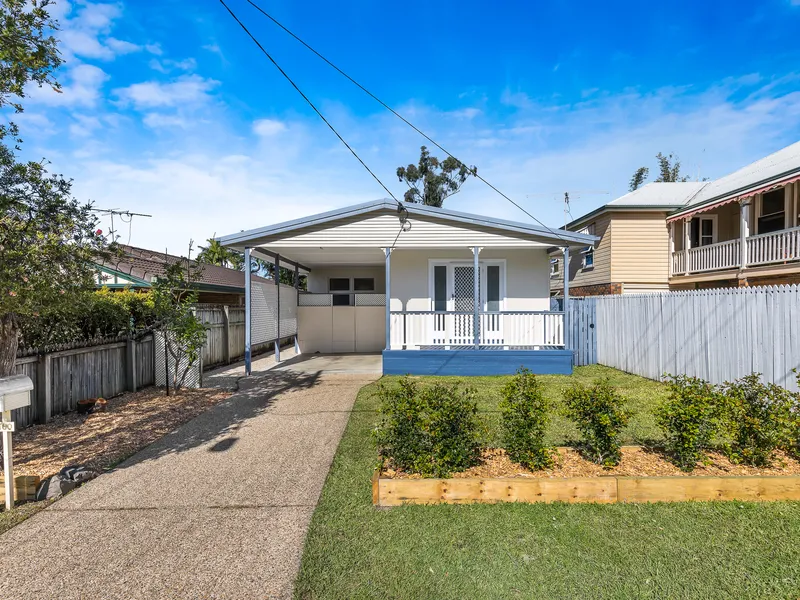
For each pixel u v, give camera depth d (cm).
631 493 349
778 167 1241
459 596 245
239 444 522
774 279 1166
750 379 431
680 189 1655
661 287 1522
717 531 304
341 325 1480
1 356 447
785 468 380
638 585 249
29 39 394
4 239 391
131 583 263
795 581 251
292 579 264
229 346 1207
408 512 339
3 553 295
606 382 430
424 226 1009
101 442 530
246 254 1007
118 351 788
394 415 388
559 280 2030
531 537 300
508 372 974
